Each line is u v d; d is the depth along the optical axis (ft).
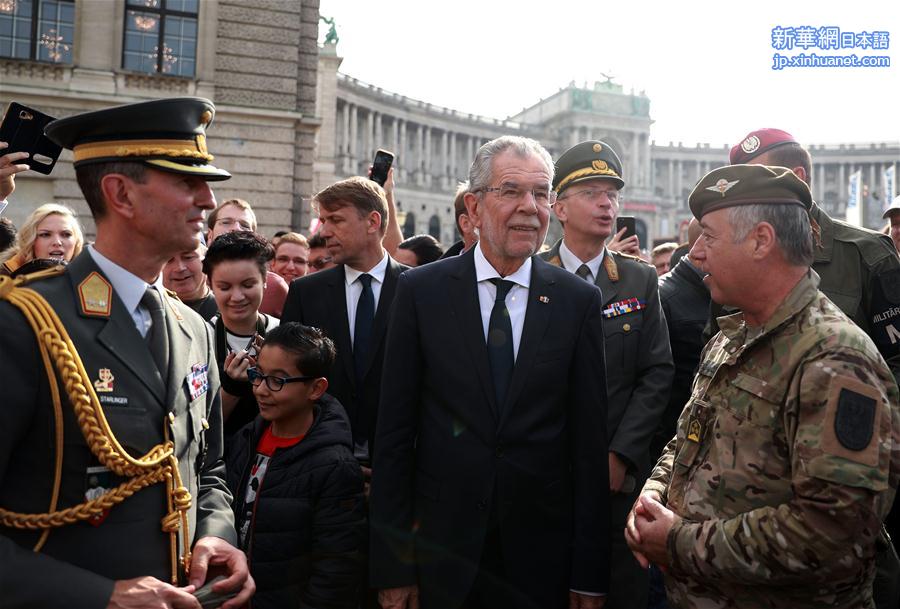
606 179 11.67
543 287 8.79
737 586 6.47
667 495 7.40
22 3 50.24
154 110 5.84
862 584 6.42
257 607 8.95
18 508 5.34
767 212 6.57
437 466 8.41
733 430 6.60
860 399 5.80
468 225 13.70
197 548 6.19
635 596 10.71
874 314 10.34
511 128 208.54
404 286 8.91
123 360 5.70
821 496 5.68
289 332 9.55
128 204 5.85
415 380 8.74
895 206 15.15
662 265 24.80
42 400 5.37
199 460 6.68
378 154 16.79
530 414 8.36
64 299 5.64
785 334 6.47
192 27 53.21
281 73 54.70
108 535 5.56
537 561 8.33
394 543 8.31
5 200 10.64
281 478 9.26
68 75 50.90
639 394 10.97
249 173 53.98
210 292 14.43
